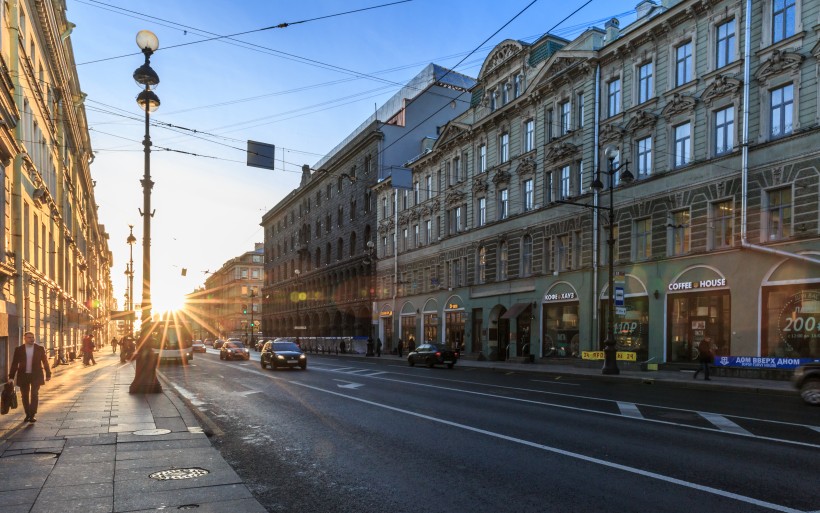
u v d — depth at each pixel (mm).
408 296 48094
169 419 10156
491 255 37219
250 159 20250
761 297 20891
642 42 26656
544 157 32656
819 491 5941
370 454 7859
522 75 35156
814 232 19297
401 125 54531
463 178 41125
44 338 25281
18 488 5688
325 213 67875
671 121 24984
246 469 7090
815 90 19594
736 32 22406
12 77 19141
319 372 24766
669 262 24688
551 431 9484
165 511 5023
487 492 6004
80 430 9016
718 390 17562
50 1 24062
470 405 12898
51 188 28656
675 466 7035
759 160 21188
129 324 50938
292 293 78438
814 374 13258
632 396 14984
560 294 30812
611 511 5359
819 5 19672
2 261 17438
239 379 20812
